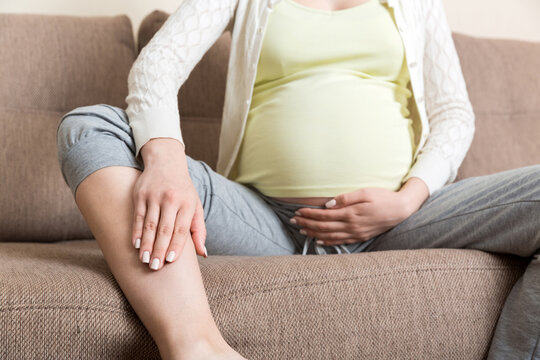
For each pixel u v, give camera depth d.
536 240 0.83
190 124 1.52
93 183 0.79
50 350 0.64
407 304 0.81
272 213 1.08
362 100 1.07
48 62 1.41
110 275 0.75
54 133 1.37
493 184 0.94
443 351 0.82
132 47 1.54
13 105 1.36
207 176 0.98
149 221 0.75
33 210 1.31
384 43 1.12
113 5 1.73
